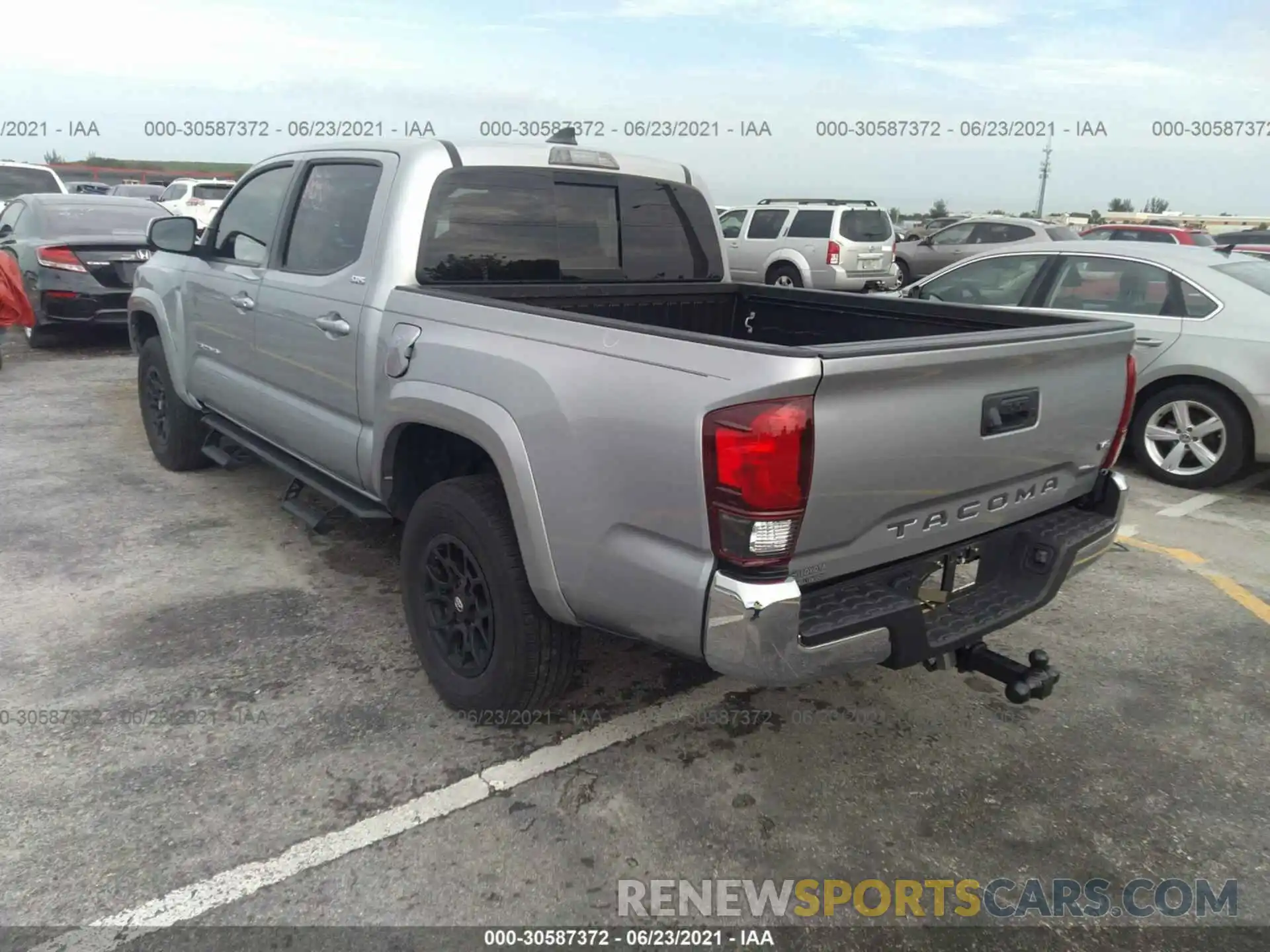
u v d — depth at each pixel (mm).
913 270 17766
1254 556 4926
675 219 4270
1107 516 3119
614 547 2492
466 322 2969
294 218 4047
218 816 2670
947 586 2809
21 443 6367
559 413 2576
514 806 2768
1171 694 3527
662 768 2982
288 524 4969
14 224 10414
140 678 3400
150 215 10422
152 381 5750
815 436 2160
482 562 2932
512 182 3656
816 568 2350
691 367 2281
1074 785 2961
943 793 2902
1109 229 18781
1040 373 2721
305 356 3832
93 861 2480
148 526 4895
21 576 4238
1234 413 5887
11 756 2910
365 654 3619
